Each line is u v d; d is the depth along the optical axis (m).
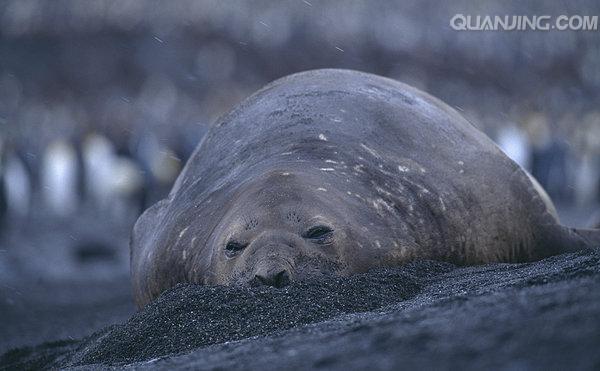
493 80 195.12
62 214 139.50
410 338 19.22
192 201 35.12
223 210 32.44
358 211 32.25
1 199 119.19
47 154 148.75
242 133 37.03
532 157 141.00
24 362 35.28
